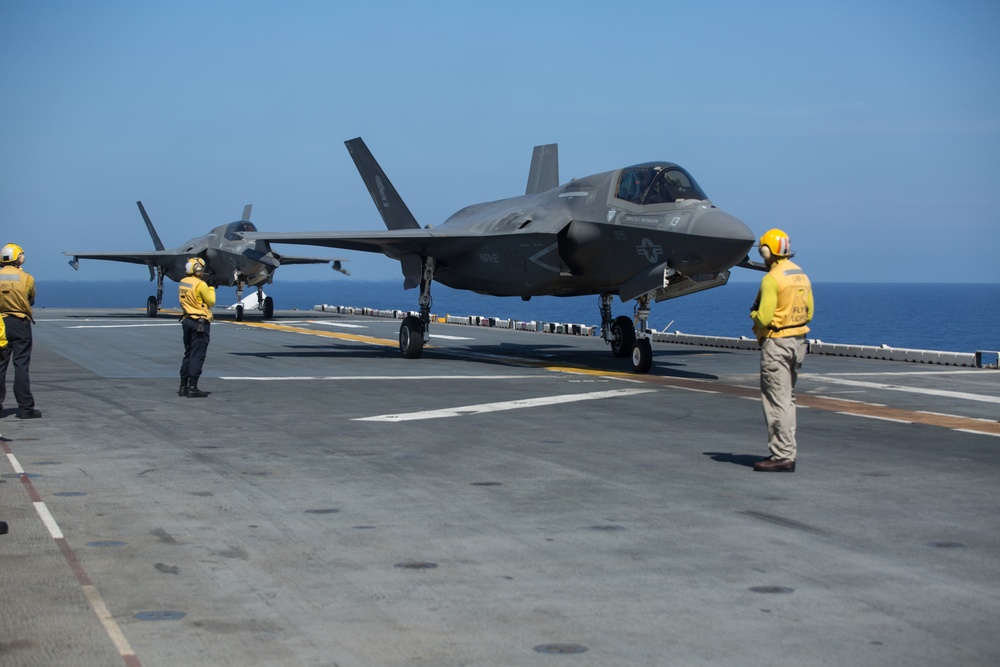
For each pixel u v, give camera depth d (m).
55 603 5.34
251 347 26.39
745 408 14.09
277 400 14.78
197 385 16.14
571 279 21.81
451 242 23.50
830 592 5.61
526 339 31.17
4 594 5.48
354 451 10.31
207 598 5.45
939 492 8.36
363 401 14.70
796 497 8.15
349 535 6.84
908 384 18.00
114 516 7.33
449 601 5.43
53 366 20.38
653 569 6.06
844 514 7.54
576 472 9.20
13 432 11.48
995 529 7.08
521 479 8.85
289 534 6.85
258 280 40.69
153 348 25.61
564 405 14.32
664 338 30.83
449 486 8.52
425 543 6.64
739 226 17.56
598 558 6.30
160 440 10.95
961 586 5.72
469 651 4.70
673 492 8.33
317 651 4.69
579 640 4.86
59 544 6.52
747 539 6.79
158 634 4.89
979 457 10.15
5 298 12.42
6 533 6.79
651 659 4.61
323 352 24.91
